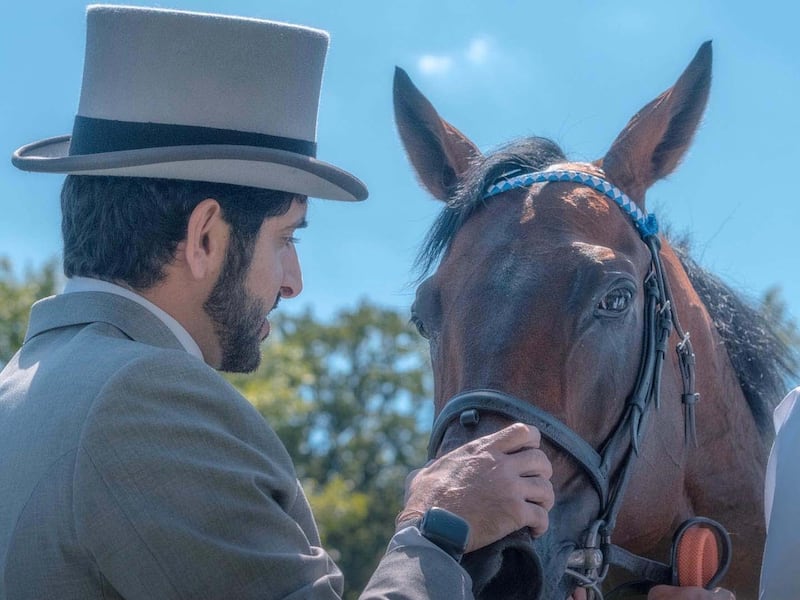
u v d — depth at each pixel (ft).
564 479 7.14
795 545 6.79
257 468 5.94
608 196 8.18
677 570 7.97
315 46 6.77
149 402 5.77
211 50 6.42
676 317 8.27
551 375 7.15
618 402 7.55
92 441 5.62
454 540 6.10
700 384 8.70
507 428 6.60
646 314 7.94
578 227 7.78
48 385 5.97
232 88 6.44
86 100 6.57
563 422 7.13
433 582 5.92
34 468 5.72
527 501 6.43
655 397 7.83
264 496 5.84
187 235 6.30
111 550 5.54
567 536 7.08
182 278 6.41
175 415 5.80
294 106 6.65
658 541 8.36
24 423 5.91
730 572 9.01
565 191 8.04
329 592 5.86
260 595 5.65
